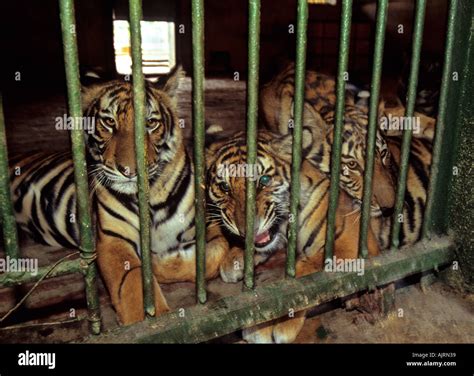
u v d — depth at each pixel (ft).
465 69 7.30
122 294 6.73
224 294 7.49
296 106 5.59
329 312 7.46
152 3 37.04
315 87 10.91
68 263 4.74
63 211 9.32
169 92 9.11
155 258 8.07
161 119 8.56
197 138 5.12
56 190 9.50
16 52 30.48
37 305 7.23
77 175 4.51
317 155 9.45
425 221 7.52
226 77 37.83
